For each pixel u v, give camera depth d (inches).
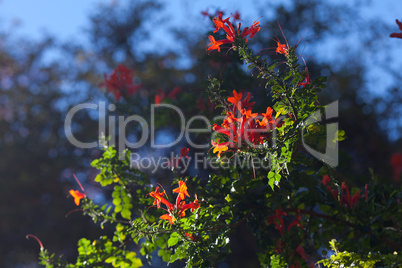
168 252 194.1
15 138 703.1
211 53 242.7
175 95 304.8
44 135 709.9
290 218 225.9
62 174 670.5
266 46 509.0
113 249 196.5
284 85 149.9
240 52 154.6
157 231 161.5
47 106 715.4
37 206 663.1
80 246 196.9
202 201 181.2
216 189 186.9
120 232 197.8
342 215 183.8
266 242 182.7
